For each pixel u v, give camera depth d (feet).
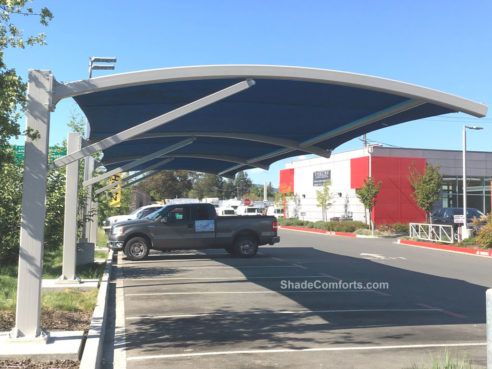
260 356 21.59
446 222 114.42
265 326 27.30
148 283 42.45
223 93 24.31
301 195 173.68
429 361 20.71
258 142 49.06
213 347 23.06
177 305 33.09
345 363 20.57
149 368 20.07
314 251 74.02
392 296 36.76
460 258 65.67
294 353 22.04
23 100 21.44
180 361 20.94
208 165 72.79
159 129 42.75
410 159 133.90
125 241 60.13
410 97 26.37
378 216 130.41
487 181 148.36
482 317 29.78
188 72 23.24
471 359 21.08
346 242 93.35
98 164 54.44
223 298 35.60
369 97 30.50
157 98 31.55
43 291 35.42
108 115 36.14
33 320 20.70
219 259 61.62
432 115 32.07
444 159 143.95
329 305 33.22
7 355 18.94
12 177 46.06
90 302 31.01
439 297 36.42
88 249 51.19
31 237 20.85
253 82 24.23
